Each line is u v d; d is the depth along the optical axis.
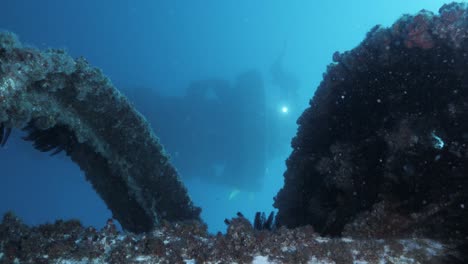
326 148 4.77
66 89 3.94
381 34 3.94
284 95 31.88
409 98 3.72
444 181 3.30
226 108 27.77
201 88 27.95
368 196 3.88
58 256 2.55
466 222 3.10
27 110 3.27
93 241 2.73
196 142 27.11
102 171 5.06
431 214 3.28
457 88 3.37
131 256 2.63
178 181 5.55
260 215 5.50
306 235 3.04
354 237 3.42
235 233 2.93
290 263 2.70
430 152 3.43
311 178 4.85
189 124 27.14
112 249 2.71
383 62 3.89
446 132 3.37
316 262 2.74
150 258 2.63
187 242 2.84
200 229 3.12
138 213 5.47
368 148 4.03
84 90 3.95
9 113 3.14
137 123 4.71
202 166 27.30
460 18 3.30
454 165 3.28
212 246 2.80
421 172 3.43
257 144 28.20
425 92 3.60
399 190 3.54
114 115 4.46
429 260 2.85
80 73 3.91
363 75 4.18
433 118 3.47
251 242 2.86
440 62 3.47
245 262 2.64
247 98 28.30
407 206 3.44
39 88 3.69
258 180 28.48
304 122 5.07
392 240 3.11
